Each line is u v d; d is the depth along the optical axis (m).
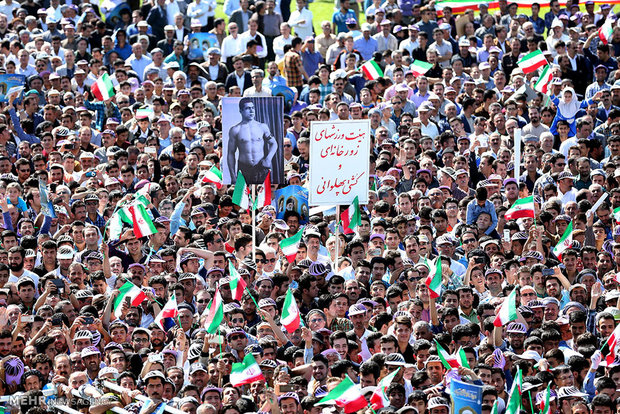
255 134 57.34
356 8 102.94
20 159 69.44
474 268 55.88
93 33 94.69
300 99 87.62
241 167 57.44
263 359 46.28
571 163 71.25
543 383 45.44
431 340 49.41
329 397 40.38
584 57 89.38
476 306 53.03
